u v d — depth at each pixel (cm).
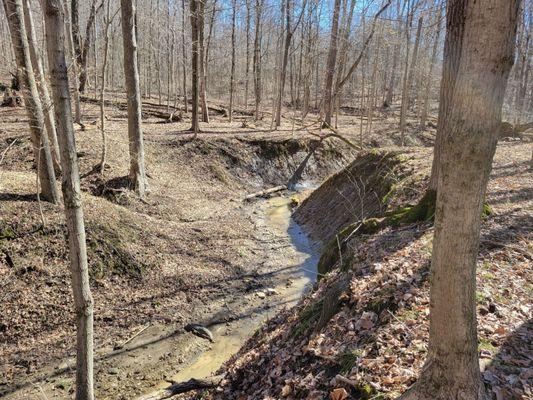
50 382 707
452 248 278
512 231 713
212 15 2423
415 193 1054
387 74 4409
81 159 1474
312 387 465
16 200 993
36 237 924
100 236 1014
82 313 455
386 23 2670
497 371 390
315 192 1783
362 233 895
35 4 1530
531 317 480
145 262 1037
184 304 954
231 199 1762
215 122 2673
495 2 234
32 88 962
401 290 567
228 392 598
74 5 2394
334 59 2620
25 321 802
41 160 999
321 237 1413
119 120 2192
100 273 955
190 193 1647
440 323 299
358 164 1639
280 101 2664
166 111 2777
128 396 690
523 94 2912
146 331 853
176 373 751
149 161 1750
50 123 1191
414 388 327
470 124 252
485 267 597
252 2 2894
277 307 976
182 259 1116
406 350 451
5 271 853
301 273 1170
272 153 2239
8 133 1583
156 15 3281
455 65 620
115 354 783
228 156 2061
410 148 1736
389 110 4016
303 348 562
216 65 4394
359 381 425
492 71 243
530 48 2494
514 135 2355
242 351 736
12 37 930
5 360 735
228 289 1040
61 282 883
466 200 265
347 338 524
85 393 471
